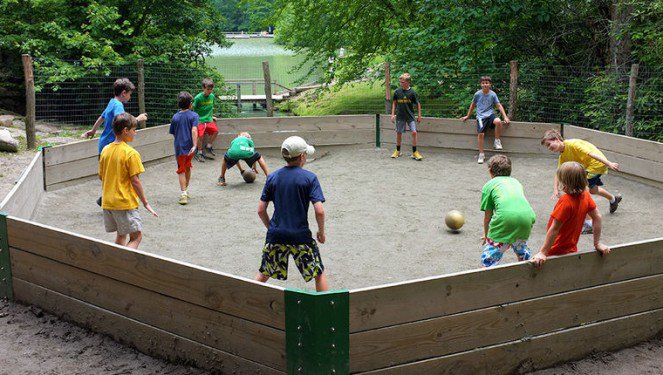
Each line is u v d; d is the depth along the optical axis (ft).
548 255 19.20
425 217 32.14
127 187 23.66
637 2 48.91
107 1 67.36
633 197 35.58
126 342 19.15
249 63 150.71
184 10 71.82
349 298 15.20
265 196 19.60
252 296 16.14
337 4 74.23
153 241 28.40
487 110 44.16
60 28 62.69
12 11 66.08
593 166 31.12
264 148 47.37
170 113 63.67
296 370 15.66
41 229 20.56
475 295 16.79
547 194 36.37
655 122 46.80
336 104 81.76
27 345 19.16
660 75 48.91
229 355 16.94
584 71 55.67
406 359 16.20
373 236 29.19
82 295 20.01
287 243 19.15
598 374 17.92
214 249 27.43
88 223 30.94
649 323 19.76
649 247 19.22
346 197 36.09
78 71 60.34
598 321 18.86
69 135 51.90
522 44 59.06
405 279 24.04
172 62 68.08
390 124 48.34
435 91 56.85
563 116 53.42
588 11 56.95
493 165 22.22
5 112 61.87
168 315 18.02
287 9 81.51
